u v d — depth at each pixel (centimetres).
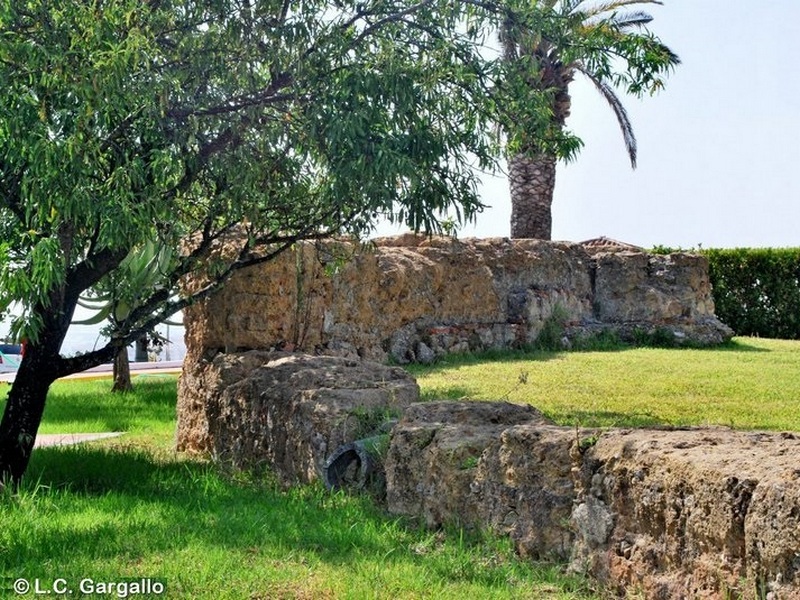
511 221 2378
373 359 1475
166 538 565
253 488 769
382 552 552
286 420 804
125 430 1223
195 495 720
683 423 921
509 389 1193
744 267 2398
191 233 932
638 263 2012
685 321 1952
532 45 825
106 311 1084
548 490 532
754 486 398
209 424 958
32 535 572
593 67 838
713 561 415
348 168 738
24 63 662
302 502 684
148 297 914
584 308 1986
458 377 1342
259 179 809
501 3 802
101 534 573
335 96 745
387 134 753
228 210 848
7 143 678
